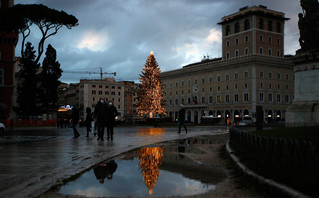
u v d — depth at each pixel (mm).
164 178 6602
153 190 5562
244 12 89375
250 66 83375
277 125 20234
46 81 63125
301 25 19219
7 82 50656
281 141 5637
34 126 50812
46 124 54125
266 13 87188
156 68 78188
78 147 13305
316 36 18344
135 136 21547
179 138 19188
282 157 5566
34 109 54969
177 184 6027
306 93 18688
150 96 76375
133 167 8023
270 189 5348
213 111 94250
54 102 64375
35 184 6055
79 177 6770
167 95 113125
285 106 88500
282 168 5523
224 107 90625
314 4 18703
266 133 13438
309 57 18234
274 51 90250
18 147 13367
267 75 85125
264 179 5715
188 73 103625
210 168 7809
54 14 44719
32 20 45000
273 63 85875
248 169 6844
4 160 9305
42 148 12883
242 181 6238
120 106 133875
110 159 9562
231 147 11539
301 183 4941
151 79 77250
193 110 101562
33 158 9750
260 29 87312
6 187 5816
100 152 11336
